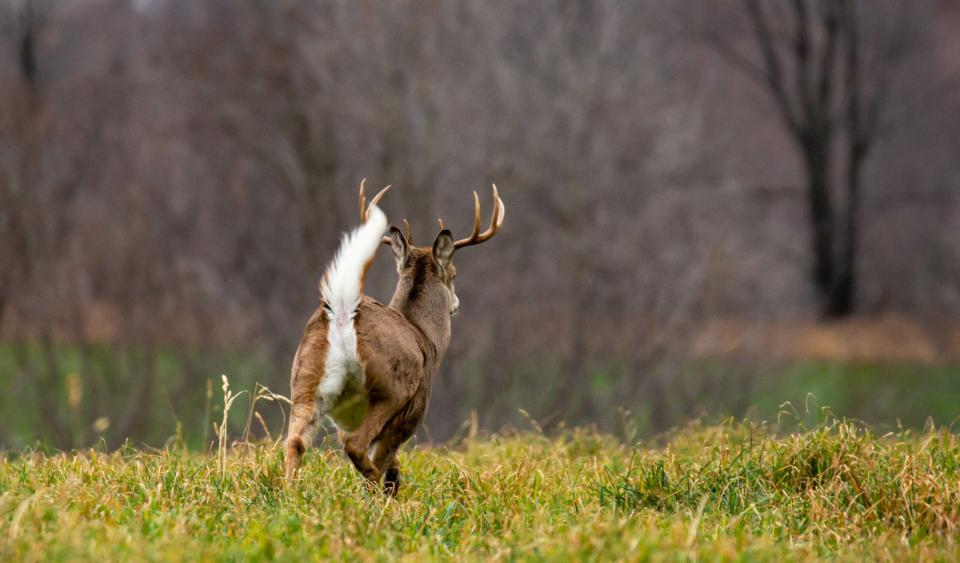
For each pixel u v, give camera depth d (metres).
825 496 12.20
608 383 34.50
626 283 34.97
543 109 37.59
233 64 37.84
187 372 32.66
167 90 42.66
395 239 13.82
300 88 36.16
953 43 70.38
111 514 10.73
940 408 38.16
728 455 13.60
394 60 34.22
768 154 68.50
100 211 40.38
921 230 66.19
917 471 12.57
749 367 34.91
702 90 50.97
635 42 43.16
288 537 10.24
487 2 37.91
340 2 34.53
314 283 34.03
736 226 43.81
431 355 13.22
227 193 40.09
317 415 12.07
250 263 37.41
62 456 13.86
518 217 35.50
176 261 37.06
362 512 10.88
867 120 62.28
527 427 31.86
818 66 67.31
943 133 70.88
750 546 10.22
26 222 37.50
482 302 33.59
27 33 56.50
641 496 12.44
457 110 35.81
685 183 41.12
